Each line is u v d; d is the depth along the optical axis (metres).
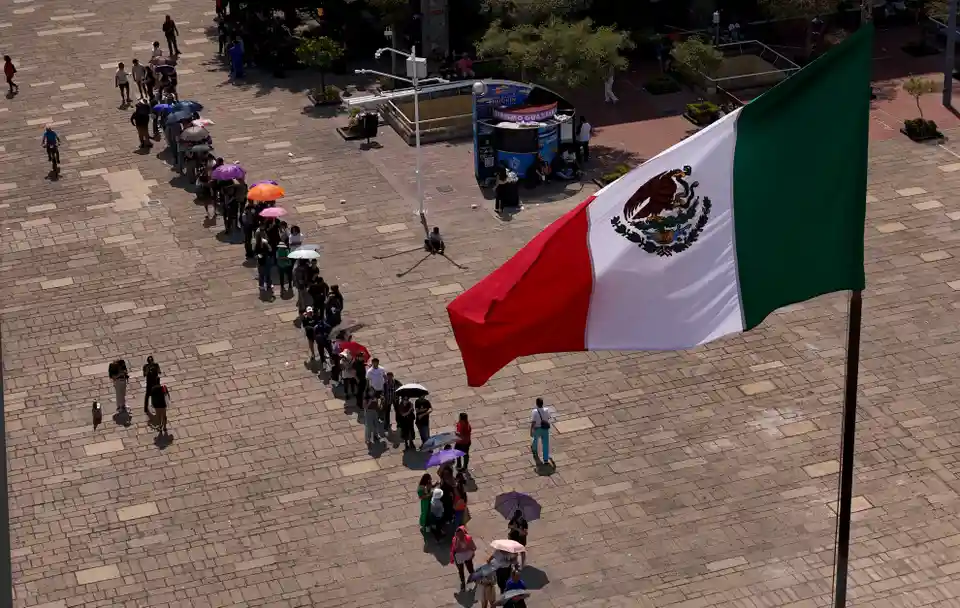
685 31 67.56
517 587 32.47
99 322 47.78
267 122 62.25
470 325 22.92
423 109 61.75
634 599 34.50
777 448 40.09
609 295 23.22
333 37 68.31
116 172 58.47
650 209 23.20
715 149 23.27
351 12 67.69
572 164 56.34
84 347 46.38
